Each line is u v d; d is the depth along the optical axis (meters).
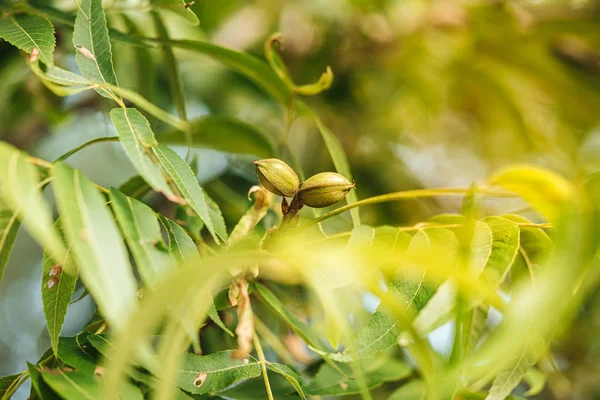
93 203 0.94
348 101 1.77
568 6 1.74
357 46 1.72
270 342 1.24
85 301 1.71
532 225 1.06
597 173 1.01
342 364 1.13
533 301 0.93
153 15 1.25
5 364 2.27
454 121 2.02
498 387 1.03
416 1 1.75
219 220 1.11
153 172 0.99
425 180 2.07
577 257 0.96
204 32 1.53
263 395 1.12
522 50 1.78
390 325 1.01
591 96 1.81
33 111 1.46
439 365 1.02
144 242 0.97
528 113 1.89
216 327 1.21
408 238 1.06
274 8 1.65
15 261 2.20
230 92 1.73
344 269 0.94
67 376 0.97
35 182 0.94
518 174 1.01
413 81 1.83
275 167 1.05
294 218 1.06
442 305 1.02
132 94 1.14
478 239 1.03
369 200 1.06
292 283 1.25
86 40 1.06
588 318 1.70
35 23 1.07
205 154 1.58
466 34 1.77
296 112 1.26
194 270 0.90
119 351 0.88
